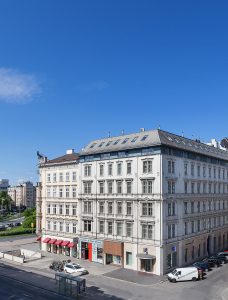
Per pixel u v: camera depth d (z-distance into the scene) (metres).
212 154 80.56
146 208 63.84
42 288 53.97
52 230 84.25
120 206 68.31
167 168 63.88
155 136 64.75
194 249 71.69
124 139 70.75
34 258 76.38
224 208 86.94
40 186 89.00
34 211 167.00
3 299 48.34
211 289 52.44
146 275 60.75
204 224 76.50
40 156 90.31
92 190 73.94
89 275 61.03
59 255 79.94
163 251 61.34
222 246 85.00
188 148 70.75
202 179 75.88
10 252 83.50
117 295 49.62
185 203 69.31
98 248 71.50
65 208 81.19
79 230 76.06
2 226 152.50
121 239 67.38
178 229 66.12
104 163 71.88
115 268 66.06
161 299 47.69
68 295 49.75
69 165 80.81
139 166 65.31
